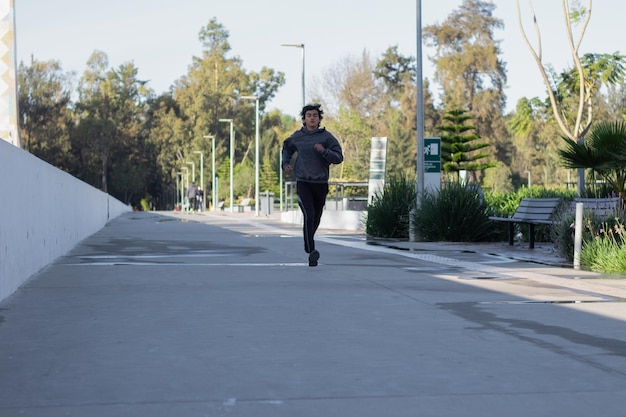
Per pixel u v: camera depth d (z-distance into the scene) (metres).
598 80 52.62
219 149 182.38
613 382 6.62
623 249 15.84
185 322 9.57
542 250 22.36
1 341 8.41
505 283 13.66
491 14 115.88
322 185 16.59
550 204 21.83
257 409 5.82
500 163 127.00
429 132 120.56
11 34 30.94
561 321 9.65
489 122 113.56
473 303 11.18
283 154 16.70
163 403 5.99
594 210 19.23
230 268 16.34
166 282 13.79
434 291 12.53
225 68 185.75
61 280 14.13
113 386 6.50
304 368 7.12
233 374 6.89
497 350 7.91
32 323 9.53
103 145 184.00
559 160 21.48
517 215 24.11
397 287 13.05
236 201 150.75
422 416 5.66
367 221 31.84
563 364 7.29
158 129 195.50
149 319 9.80
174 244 24.91
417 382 6.62
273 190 150.75
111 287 13.05
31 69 168.25
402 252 21.23
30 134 167.50
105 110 186.25
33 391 6.35
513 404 5.96
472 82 114.19
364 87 125.62
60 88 169.75
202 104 181.50
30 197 14.74
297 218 46.97
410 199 30.55
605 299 11.59
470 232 26.77
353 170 116.56
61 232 20.09
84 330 9.04
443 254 20.83
